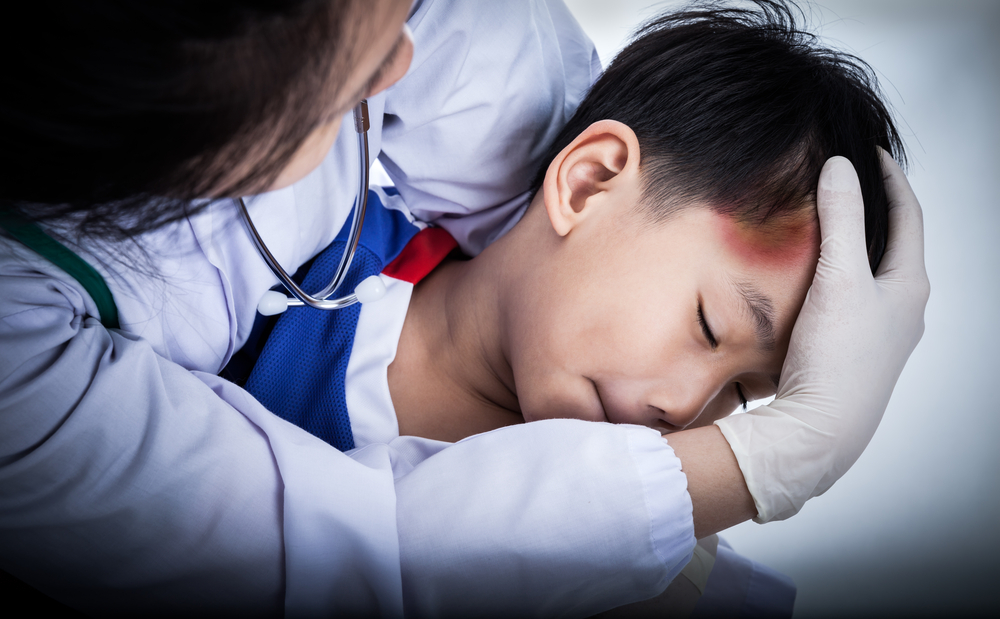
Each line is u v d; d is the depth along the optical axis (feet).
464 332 3.02
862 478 4.80
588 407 2.64
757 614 3.46
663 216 2.57
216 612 2.07
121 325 2.29
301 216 2.68
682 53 2.88
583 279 2.62
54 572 1.99
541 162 3.27
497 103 3.05
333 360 2.78
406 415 2.99
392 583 2.03
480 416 3.07
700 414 2.73
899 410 5.14
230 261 2.55
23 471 1.88
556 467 2.12
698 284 2.48
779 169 2.59
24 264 2.06
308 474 2.06
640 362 2.51
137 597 2.04
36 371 1.95
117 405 1.99
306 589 2.02
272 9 1.15
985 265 5.81
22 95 1.18
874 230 2.73
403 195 3.39
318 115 1.35
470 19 2.93
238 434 2.11
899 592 4.15
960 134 6.49
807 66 2.80
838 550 4.41
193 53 1.15
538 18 3.28
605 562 2.07
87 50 1.13
